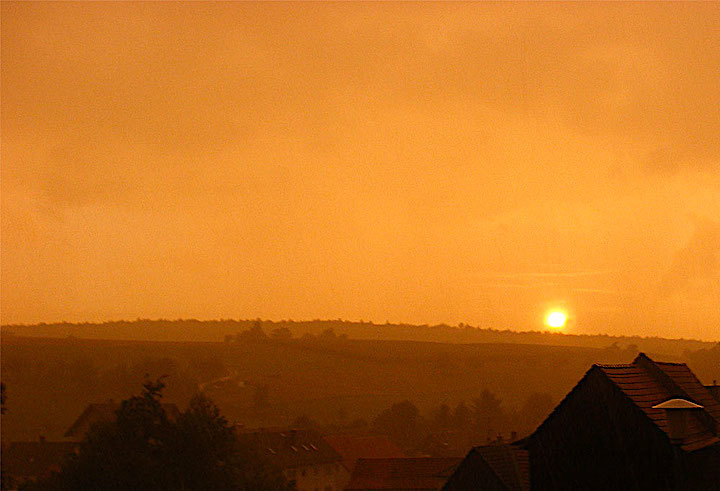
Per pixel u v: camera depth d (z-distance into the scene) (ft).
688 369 262.67
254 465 433.07
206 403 427.33
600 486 231.50
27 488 412.98
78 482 389.19
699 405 232.53
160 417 408.26
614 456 229.45
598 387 235.61
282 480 434.71
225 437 421.18
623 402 229.45
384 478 650.02
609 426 231.71
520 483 371.35
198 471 400.06
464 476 394.93
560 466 239.71
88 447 399.03
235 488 407.23
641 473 223.71
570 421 239.71
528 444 246.06
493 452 393.91
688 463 218.18
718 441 222.07
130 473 387.55
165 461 396.37
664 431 218.79
